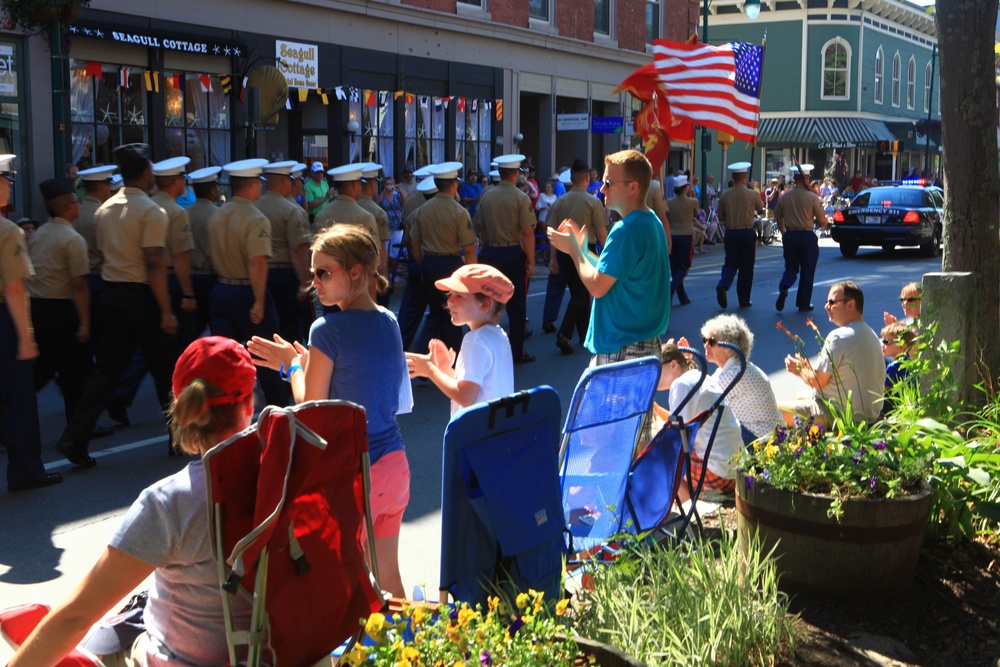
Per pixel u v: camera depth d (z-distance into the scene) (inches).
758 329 519.8
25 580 205.0
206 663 108.7
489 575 139.3
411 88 866.1
